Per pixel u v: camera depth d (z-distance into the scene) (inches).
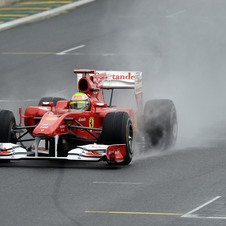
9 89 2815.0
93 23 4352.9
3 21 4520.2
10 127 1510.8
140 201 1158.3
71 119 1456.7
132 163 1528.1
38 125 1440.7
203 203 1138.7
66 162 1551.4
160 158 1589.6
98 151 1427.2
